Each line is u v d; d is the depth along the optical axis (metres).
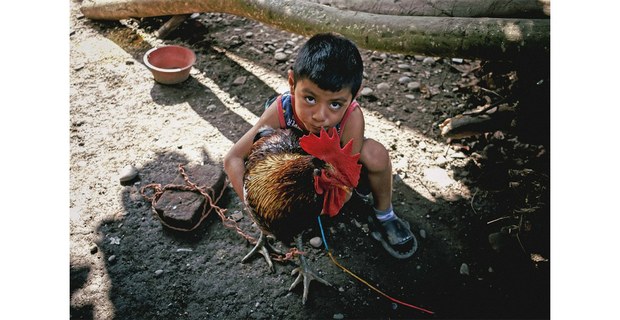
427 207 2.69
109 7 3.97
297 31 2.94
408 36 2.56
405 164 2.91
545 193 2.55
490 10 2.63
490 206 2.68
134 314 2.25
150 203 2.72
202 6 3.48
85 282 2.37
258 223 1.95
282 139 2.01
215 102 3.37
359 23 2.69
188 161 2.95
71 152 3.00
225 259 2.47
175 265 2.44
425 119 3.20
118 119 3.24
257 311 2.26
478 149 2.96
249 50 3.83
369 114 3.23
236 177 2.09
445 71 3.59
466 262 2.46
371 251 2.50
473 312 2.26
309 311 2.26
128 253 2.49
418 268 2.43
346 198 2.15
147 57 3.47
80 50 3.84
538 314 2.24
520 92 2.85
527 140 2.88
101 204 2.71
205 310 2.27
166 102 3.37
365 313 2.25
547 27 2.33
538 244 2.45
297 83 1.81
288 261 2.46
